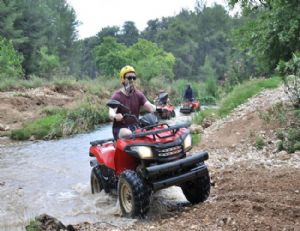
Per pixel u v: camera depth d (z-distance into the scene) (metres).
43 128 17.78
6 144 15.82
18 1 59.44
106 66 67.88
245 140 10.66
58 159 12.16
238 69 34.22
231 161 9.03
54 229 5.57
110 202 7.45
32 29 59.94
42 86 29.34
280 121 10.69
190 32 128.75
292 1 15.55
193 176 6.18
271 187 6.69
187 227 5.37
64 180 9.52
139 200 5.92
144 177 6.02
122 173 6.18
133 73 7.00
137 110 7.12
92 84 32.81
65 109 21.69
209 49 121.94
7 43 39.28
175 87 44.56
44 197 8.17
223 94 31.47
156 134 6.24
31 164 11.50
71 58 86.25
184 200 7.05
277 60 18.95
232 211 5.71
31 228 5.62
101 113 22.30
